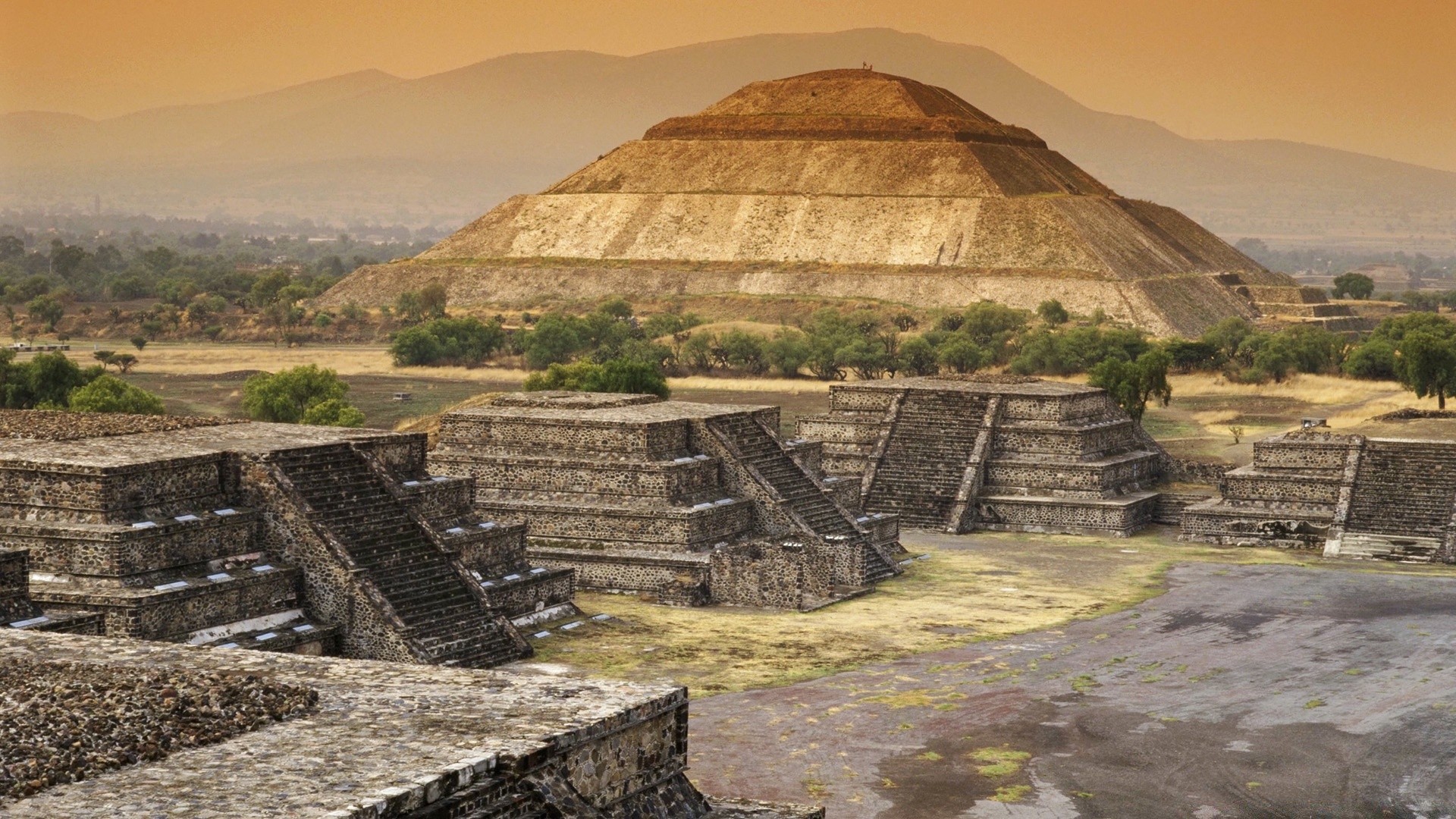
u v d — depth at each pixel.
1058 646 66.00
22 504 57.84
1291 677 60.41
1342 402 154.38
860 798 46.22
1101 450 104.31
